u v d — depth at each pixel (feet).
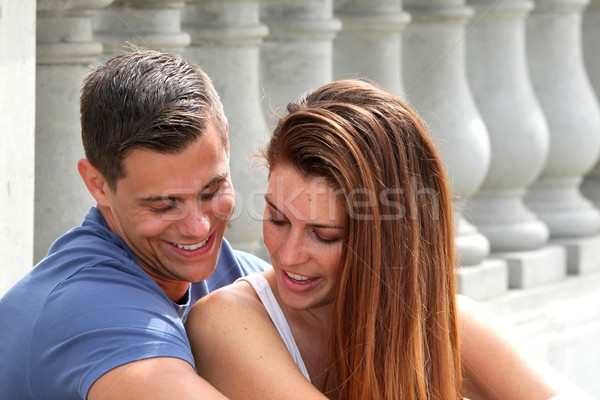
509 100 41.22
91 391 16.84
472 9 39.29
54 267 18.67
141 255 19.27
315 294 19.31
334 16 36.22
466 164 38.24
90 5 26.71
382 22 36.06
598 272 45.73
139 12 29.60
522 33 41.68
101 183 19.26
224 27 31.45
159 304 18.02
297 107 19.42
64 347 17.29
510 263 42.16
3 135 23.41
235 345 18.74
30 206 24.36
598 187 49.01
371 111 19.20
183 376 16.76
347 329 19.26
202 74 19.25
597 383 42.14
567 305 42.34
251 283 19.88
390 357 19.35
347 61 36.70
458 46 38.91
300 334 19.98
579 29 44.52
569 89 43.96
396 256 19.21
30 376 17.80
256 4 32.07
